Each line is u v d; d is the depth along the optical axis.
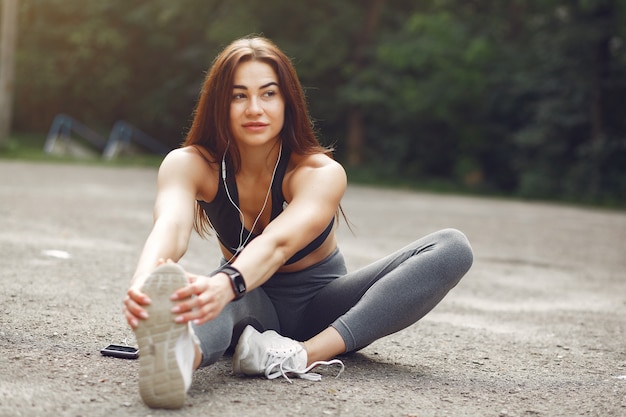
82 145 25.33
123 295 4.20
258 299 2.89
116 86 27.28
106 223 7.66
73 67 27.08
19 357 2.82
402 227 9.30
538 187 20.31
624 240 9.59
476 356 3.37
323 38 23.20
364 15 24.03
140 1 26.78
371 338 2.82
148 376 2.20
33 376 2.60
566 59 20.20
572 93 20.70
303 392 2.57
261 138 2.70
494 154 23.55
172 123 27.30
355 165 24.36
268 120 2.70
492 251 7.66
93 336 3.24
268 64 2.72
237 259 2.47
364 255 6.62
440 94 22.48
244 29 23.44
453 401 2.63
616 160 19.73
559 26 20.78
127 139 24.95
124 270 5.02
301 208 2.65
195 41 26.69
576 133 20.94
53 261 5.13
